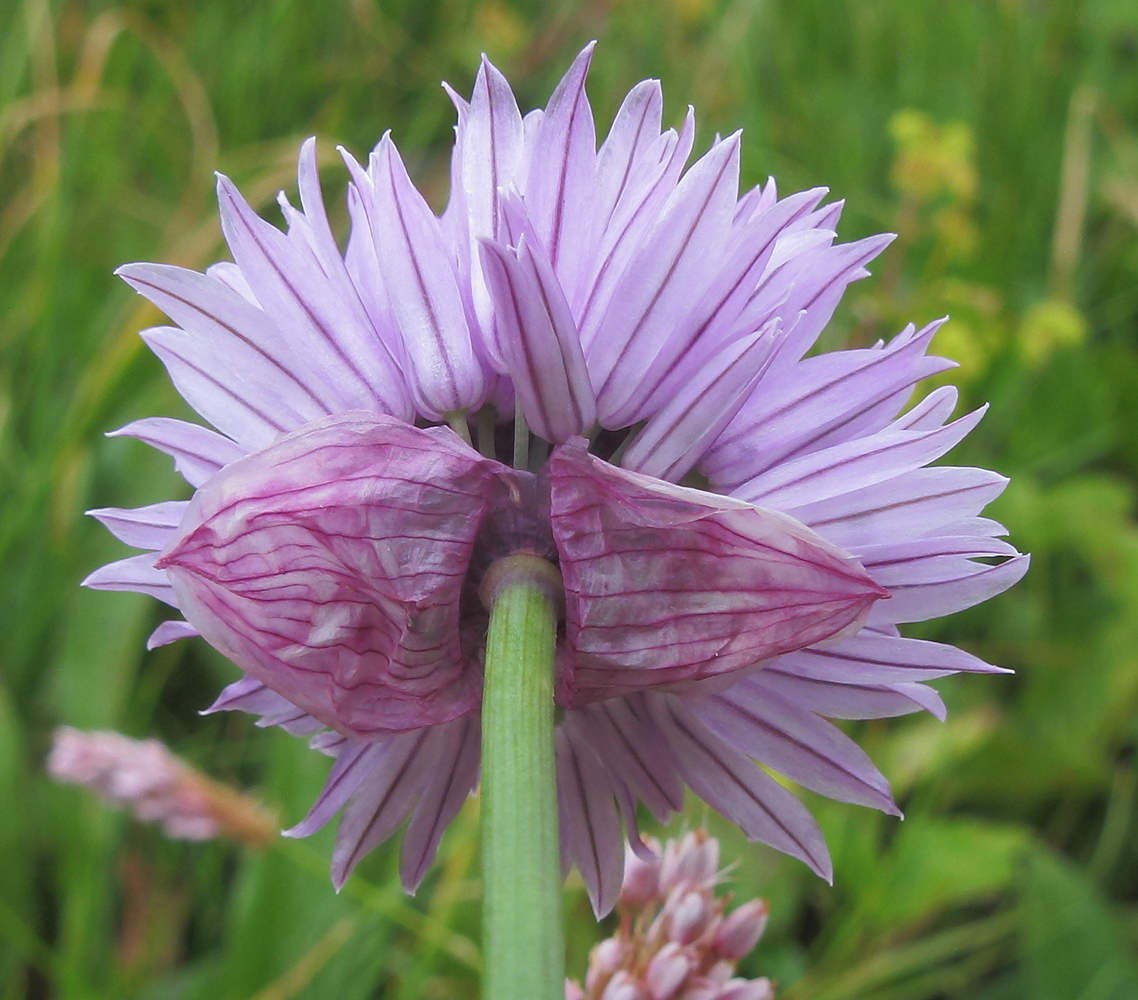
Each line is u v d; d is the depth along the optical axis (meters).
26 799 0.17
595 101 0.27
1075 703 0.19
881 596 0.09
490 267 0.09
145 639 0.18
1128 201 0.24
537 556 0.09
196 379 0.10
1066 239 0.23
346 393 0.10
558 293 0.09
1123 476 0.23
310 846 0.15
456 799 0.10
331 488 0.09
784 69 0.27
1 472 0.20
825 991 0.15
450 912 0.15
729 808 0.10
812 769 0.10
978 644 0.19
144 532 0.10
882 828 0.18
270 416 0.10
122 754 0.14
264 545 0.09
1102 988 0.15
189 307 0.10
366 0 0.26
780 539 0.09
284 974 0.15
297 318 0.10
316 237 0.10
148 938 0.16
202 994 0.15
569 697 0.09
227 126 0.25
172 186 0.25
